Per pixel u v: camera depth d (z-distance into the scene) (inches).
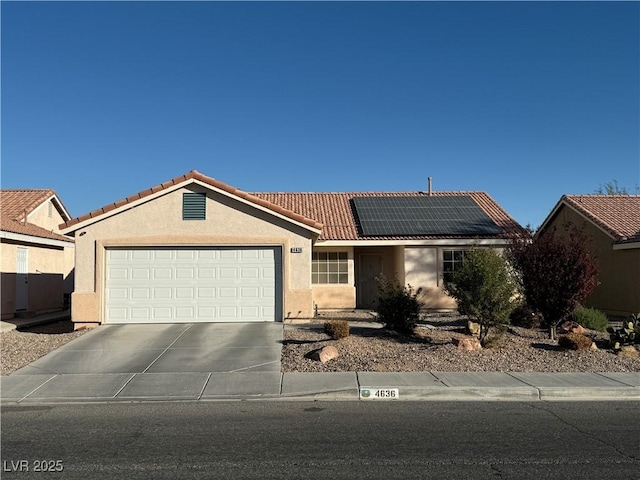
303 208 951.6
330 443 264.1
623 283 794.2
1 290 740.0
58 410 333.4
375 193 1040.8
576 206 891.4
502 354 475.5
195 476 221.0
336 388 370.3
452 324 638.5
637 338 504.7
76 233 620.7
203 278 629.0
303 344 505.7
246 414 321.4
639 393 372.2
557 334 572.4
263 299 630.5
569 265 542.9
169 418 313.0
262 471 226.2
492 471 225.8
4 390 377.4
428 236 826.8
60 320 804.0
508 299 502.3
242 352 484.1
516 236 630.5
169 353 481.7
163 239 621.9
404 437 274.1
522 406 343.3
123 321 618.8
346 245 823.1
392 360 447.5
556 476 220.2
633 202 927.0
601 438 273.0
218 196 630.5
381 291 571.2
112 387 384.2
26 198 956.6
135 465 234.4
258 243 629.6
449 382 386.0
